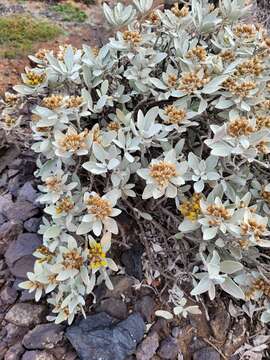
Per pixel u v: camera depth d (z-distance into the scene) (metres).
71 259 0.43
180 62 0.50
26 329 0.46
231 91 0.47
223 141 0.45
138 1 0.58
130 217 0.52
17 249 0.51
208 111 0.52
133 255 0.50
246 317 0.49
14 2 0.95
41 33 0.85
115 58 0.53
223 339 0.47
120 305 0.47
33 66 0.77
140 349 0.45
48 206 0.49
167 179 0.42
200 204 0.42
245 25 0.52
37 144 0.51
